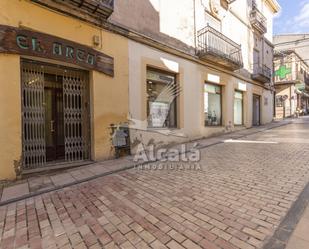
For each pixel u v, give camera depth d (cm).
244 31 1555
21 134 541
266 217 321
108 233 301
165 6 938
